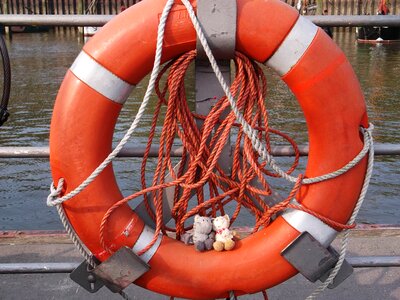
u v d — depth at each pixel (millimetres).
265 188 1994
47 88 12523
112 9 25328
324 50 1866
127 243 1992
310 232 1979
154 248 2008
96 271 1998
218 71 1819
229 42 1838
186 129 2035
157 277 2006
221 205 2174
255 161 2102
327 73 1869
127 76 1895
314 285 2783
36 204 6641
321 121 1912
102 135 1936
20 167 7598
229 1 1812
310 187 1979
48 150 2232
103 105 1906
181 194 2150
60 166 1944
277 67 1898
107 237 1986
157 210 2041
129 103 10523
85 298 2678
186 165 2137
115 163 7598
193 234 2057
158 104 2064
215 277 1994
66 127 1914
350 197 1974
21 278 2811
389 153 2213
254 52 1879
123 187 6945
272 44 1855
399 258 2314
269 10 1846
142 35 1852
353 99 1900
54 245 3086
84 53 1898
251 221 5941
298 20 1864
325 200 1967
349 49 20109
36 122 9773
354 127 1917
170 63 2016
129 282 1987
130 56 1868
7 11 26141
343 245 2025
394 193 6797
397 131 9172
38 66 16016
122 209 2010
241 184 2059
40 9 26250
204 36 1822
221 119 2111
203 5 1808
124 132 8766
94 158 1936
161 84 11719
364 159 1981
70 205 1968
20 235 3188
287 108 10289
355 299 2684
